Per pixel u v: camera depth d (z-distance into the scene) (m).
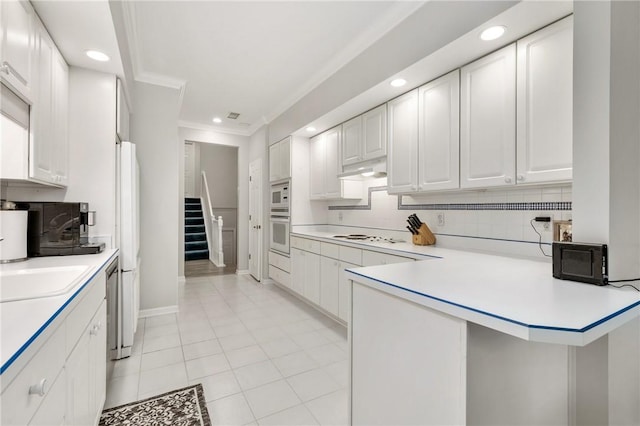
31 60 1.51
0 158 1.49
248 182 5.30
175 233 3.31
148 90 3.19
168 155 3.28
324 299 3.16
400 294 1.05
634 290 1.02
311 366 2.18
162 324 2.95
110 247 2.18
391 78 2.23
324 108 3.09
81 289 1.10
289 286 3.93
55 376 0.86
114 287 2.00
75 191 2.12
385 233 3.20
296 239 3.78
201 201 7.93
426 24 1.93
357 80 2.59
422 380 0.98
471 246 2.30
